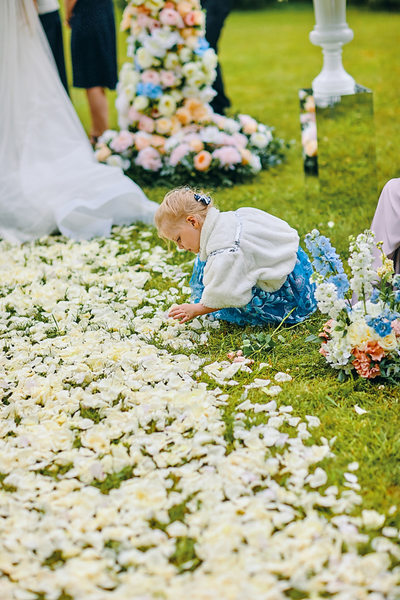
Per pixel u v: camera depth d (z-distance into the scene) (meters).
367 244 2.63
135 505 2.10
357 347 2.64
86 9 5.77
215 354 2.96
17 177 4.58
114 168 4.61
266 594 1.77
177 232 3.03
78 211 4.37
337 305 2.60
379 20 11.59
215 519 2.02
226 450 2.35
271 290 3.06
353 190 4.53
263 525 1.98
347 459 2.27
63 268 3.89
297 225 4.21
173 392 2.61
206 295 2.92
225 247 2.92
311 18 13.12
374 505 2.08
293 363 2.86
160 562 1.89
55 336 3.20
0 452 2.37
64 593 1.89
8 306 3.51
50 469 2.32
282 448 2.33
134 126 5.41
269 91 7.81
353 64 8.59
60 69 5.58
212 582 1.82
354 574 1.82
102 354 2.93
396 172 5.01
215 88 6.57
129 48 5.37
